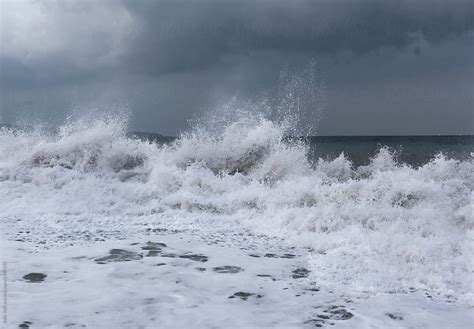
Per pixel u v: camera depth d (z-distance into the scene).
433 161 10.02
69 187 8.89
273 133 11.55
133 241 5.83
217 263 4.90
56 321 3.32
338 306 3.74
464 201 7.68
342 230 6.15
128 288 4.05
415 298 3.95
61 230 6.41
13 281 4.21
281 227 6.54
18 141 12.48
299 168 11.02
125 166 11.20
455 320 3.48
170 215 7.52
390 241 5.46
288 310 3.64
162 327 3.27
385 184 7.64
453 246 5.41
